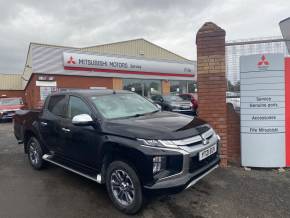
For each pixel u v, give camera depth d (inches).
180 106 618.8
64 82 756.6
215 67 208.1
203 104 212.8
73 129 170.1
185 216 134.0
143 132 132.8
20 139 246.4
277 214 132.9
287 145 199.3
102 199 158.7
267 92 195.3
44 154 211.3
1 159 262.5
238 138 221.5
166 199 152.6
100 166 152.3
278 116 195.8
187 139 132.5
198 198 153.2
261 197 152.4
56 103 200.4
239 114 220.1
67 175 205.6
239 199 150.6
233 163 215.6
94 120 155.9
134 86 915.4
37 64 709.9
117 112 164.9
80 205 151.4
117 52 1031.6
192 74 1070.4
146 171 126.0
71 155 175.2
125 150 134.5
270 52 209.9
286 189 162.9
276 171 196.2
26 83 1064.2
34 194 168.9
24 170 221.9
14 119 260.5
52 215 140.2
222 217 131.7
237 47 216.8
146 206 144.7
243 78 199.9
